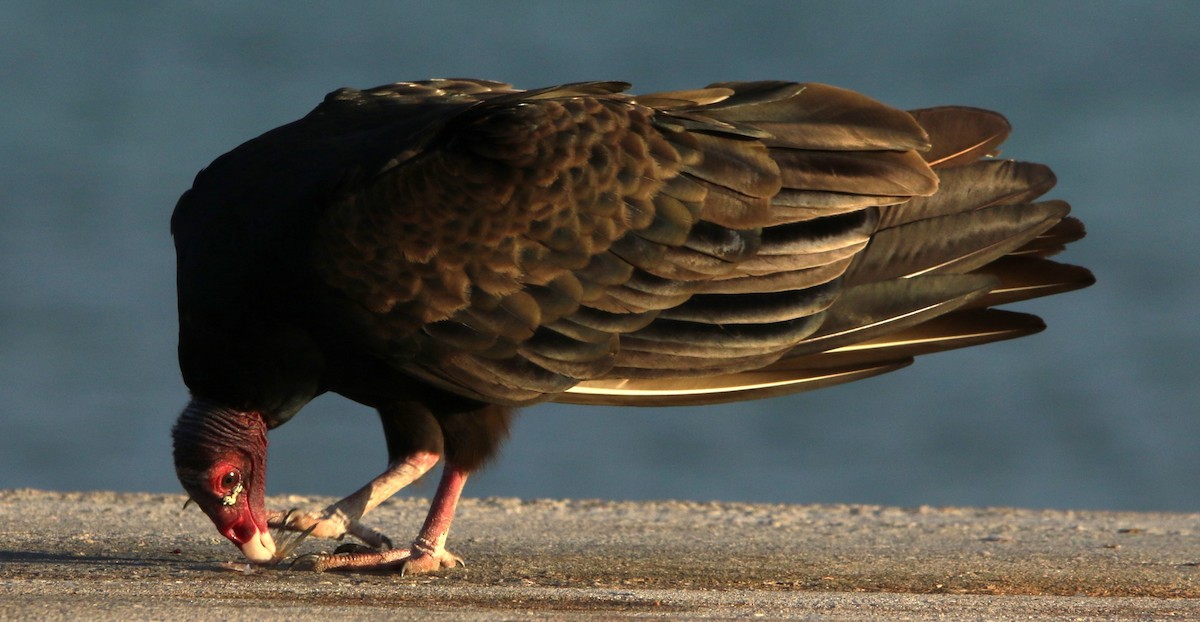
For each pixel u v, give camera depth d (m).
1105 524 13.70
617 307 10.45
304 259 10.11
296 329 10.37
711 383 10.80
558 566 11.02
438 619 8.63
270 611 8.76
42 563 10.69
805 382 10.88
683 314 10.53
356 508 10.93
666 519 13.60
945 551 12.05
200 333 10.48
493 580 10.41
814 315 10.60
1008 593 10.39
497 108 10.62
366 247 10.13
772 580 10.71
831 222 10.64
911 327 10.80
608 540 12.34
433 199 10.26
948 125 11.09
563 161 10.44
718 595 9.88
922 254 10.73
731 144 10.66
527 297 10.34
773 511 14.20
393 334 10.23
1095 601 10.00
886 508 14.66
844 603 9.61
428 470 11.20
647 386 10.76
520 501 14.52
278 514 11.02
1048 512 14.58
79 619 8.38
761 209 10.55
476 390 10.45
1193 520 14.05
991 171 10.98
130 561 10.84
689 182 10.53
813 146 10.69
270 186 10.39
